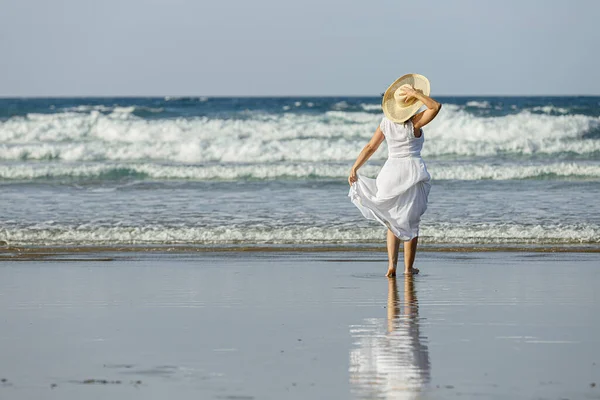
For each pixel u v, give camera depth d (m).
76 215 22.67
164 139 48.34
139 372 8.34
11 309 11.88
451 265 16.14
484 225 20.53
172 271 15.52
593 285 13.80
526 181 31.42
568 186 29.53
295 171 33.75
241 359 8.85
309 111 71.44
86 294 13.10
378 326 10.59
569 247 18.30
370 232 19.75
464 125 47.41
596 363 8.60
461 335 10.01
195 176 33.91
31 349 9.37
